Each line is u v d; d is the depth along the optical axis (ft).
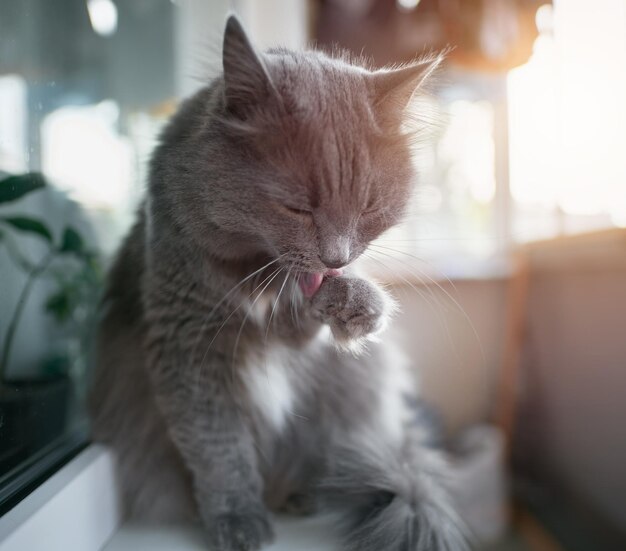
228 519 1.21
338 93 1.13
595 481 1.88
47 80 1.55
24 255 1.45
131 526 1.32
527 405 2.33
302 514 1.35
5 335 1.33
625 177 1.87
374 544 1.19
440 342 2.31
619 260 1.72
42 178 1.50
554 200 2.33
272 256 1.20
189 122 1.22
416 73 1.15
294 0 2.25
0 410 1.20
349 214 1.10
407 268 1.71
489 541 1.88
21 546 0.95
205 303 1.22
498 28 1.98
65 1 1.65
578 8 2.11
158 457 1.36
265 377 1.30
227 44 1.05
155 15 2.06
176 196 1.16
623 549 1.73
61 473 1.16
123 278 1.45
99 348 1.47
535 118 2.39
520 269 2.23
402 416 1.55
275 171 1.08
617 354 1.76
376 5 2.18
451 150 2.52
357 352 1.21
